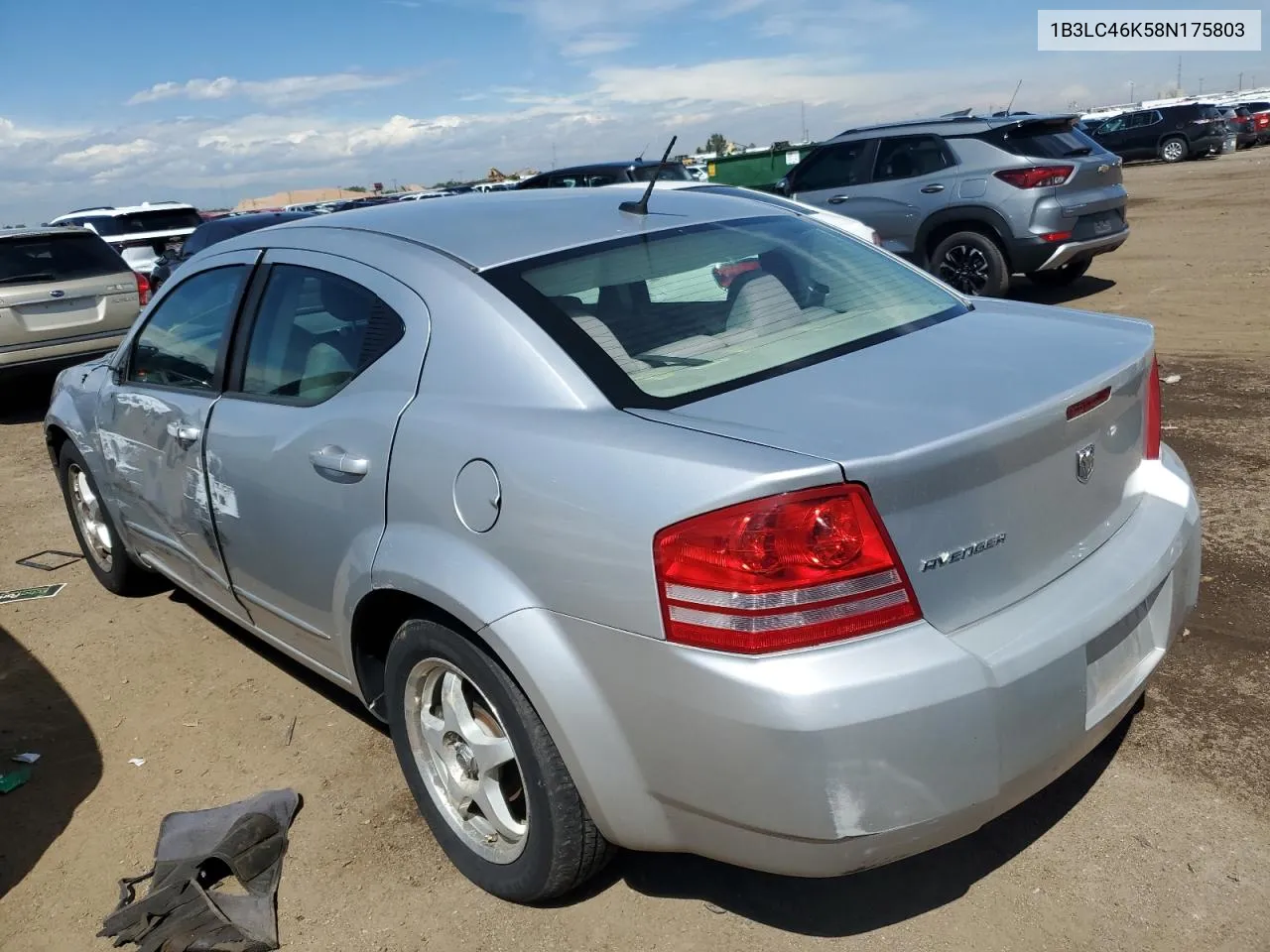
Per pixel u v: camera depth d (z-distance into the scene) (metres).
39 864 2.96
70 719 3.74
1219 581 3.93
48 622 4.58
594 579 2.12
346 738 3.47
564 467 2.21
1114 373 2.44
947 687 1.96
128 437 3.90
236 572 3.39
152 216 17.48
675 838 2.21
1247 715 3.11
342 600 2.79
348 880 2.77
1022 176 9.33
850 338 2.69
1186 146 31.25
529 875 2.48
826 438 2.06
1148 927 2.36
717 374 2.46
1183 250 12.67
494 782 2.57
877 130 10.30
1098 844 2.63
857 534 1.95
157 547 4.03
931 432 2.06
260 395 3.19
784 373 2.46
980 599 2.13
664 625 2.03
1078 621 2.20
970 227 9.77
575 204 3.28
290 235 3.36
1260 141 37.09
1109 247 9.90
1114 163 9.88
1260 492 4.75
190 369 3.57
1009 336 2.73
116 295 9.14
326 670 3.15
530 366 2.43
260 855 2.82
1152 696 3.25
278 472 2.97
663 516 2.03
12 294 8.56
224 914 2.64
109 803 3.21
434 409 2.55
